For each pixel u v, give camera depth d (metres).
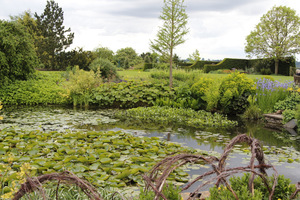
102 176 3.19
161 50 14.64
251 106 9.05
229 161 4.25
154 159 4.05
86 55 22.00
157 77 17.14
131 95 11.30
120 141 4.78
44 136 5.07
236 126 7.34
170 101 10.40
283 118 7.55
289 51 27.67
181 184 3.21
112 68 16.86
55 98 11.56
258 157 1.85
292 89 9.09
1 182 2.59
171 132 6.41
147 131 6.45
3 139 4.96
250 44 30.42
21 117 7.90
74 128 6.51
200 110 9.45
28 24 27.94
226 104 9.50
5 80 11.92
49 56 23.81
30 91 11.62
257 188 1.95
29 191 1.54
